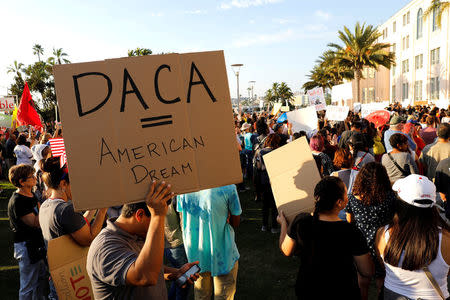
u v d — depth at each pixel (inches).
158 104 56.1
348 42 1492.4
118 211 135.0
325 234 81.3
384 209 108.3
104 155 54.2
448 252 74.4
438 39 1240.2
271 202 216.8
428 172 175.9
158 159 55.6
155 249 54.8
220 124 58.0
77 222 89.3
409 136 214.5
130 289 62.6
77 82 54.2
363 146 163.2
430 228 74.4
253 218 247.1
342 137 227.8
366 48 1444.4
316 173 96.7
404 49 1606.8
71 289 84.7
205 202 109.8
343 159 149.9
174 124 56.3
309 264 82.7
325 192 82.4
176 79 56.8
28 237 123.3
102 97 54.7
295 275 163.9
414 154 181.9
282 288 152.6
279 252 189.3
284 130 361.7
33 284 125.6
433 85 1296.8
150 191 54.4
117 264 58.7
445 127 168.2
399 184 79.7
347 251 79.9
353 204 115.0
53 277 83.4
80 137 53.7
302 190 96.7
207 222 110.4
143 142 55.4
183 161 56.4
